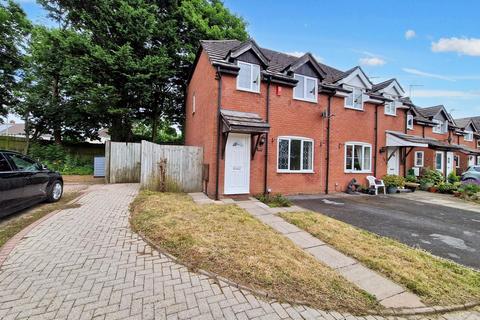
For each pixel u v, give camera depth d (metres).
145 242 4.38
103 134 26.72
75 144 18.06
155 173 9.48
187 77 14.85
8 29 15.68
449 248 5.12
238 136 9.23
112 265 3.53
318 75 11.31
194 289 3.02
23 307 2.56
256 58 9.71
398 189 13.15
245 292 3.00
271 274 3.38
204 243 4.25
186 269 3.49
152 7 14.34
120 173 11.95
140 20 13.80
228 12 17.03
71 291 2.87
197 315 2.56
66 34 13.58
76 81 13.17
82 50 13.23
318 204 9.09
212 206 7.04
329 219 6.61
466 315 2.94
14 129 31.56
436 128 19.27
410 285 3.41
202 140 10.27
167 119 18.20
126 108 14.27
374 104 13.51
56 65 15.31
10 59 16.20
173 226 5.02
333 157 11.92
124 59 13.01
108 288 2.96
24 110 16.41
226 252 3.95
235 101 9.26
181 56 14.90
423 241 5.48
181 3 15.41
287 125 10.51
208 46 10.02
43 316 2.43
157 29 14.31
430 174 15.45
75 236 4.57
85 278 3.16
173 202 7.19
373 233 5.84
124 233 4.80
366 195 11.77
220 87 8.94
